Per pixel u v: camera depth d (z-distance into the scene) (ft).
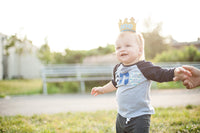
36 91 30.60
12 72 61.98
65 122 11.73
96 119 12.34
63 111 15.72
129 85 6.50
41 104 19.83
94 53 46.21
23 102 21.21
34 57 64.03
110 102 20.49
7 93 29.04
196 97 22.04
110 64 37.65
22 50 57.11
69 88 31.04
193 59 39.37
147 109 6.37
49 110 16.51
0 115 13.80
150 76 6.11
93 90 8.02
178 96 23.30
